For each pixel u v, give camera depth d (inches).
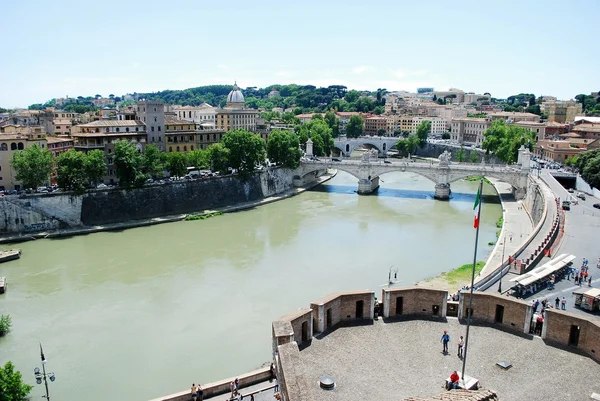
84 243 4547.2
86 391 2217.0
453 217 5649.6
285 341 1499.8
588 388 1455.5
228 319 2920.8
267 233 4896.7
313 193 7273.6
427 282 3368.6
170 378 2311.8
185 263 3941.9
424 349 1664.6
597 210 4557.1
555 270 2659.9
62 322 2903.5
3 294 3334.2
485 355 1627.7
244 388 1680.6
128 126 6338.6
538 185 5447.8
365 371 1537.9
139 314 2999.5
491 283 2667.3
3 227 4653.1
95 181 5374.0
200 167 6378.0
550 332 1710.1
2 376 1713.8
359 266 3850.9
